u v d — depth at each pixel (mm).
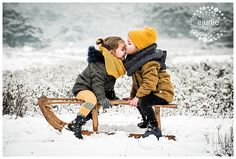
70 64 13297
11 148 5109
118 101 5648
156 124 5551
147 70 5520
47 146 5172
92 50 5777
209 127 6543
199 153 5000
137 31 5746
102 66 5668
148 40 5668
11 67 14172
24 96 8203
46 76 11109
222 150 5152
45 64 14680
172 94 5723
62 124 5930
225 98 8477
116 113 7918
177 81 9852
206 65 11672
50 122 5734
